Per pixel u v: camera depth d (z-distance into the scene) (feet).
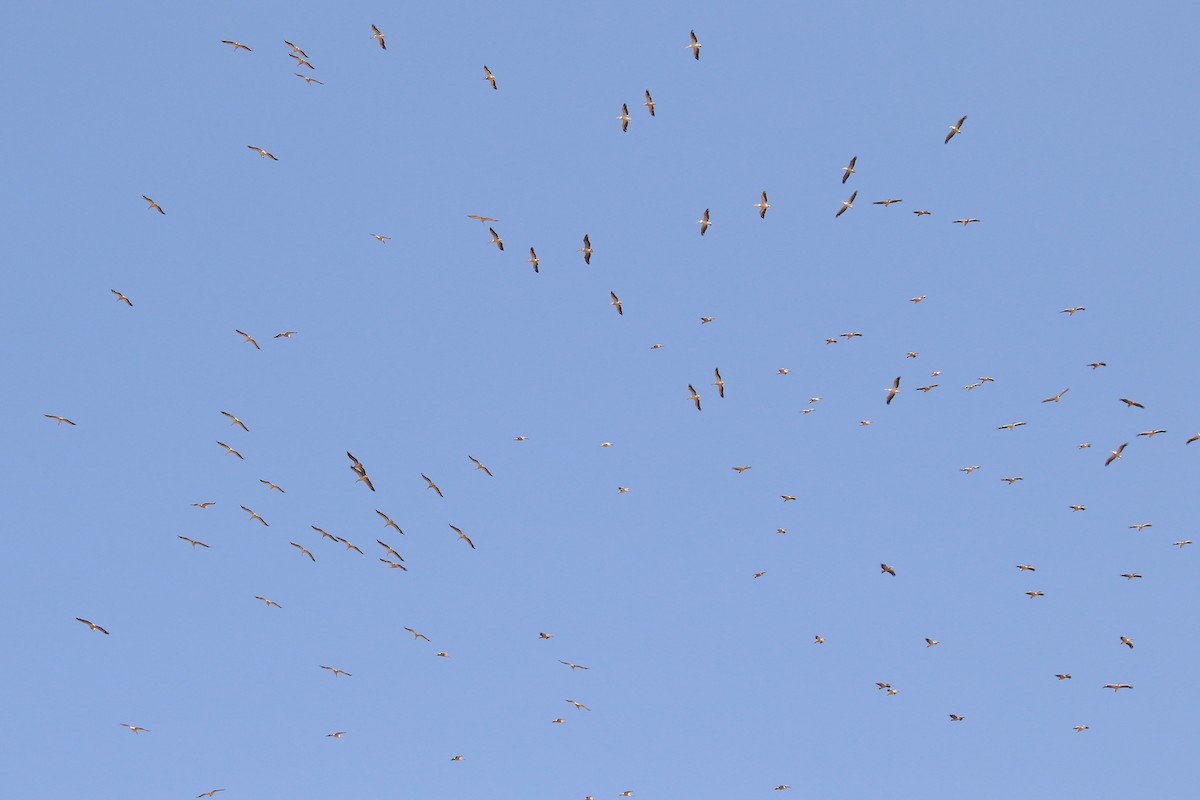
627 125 352.08
